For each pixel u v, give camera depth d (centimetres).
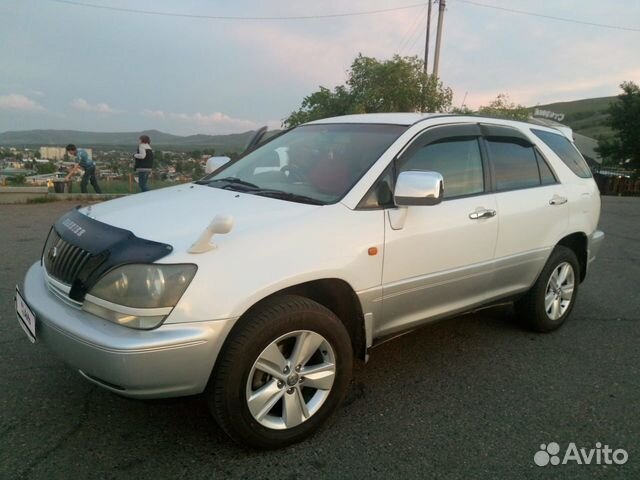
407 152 332
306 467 258
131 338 227
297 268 263
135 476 246
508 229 379
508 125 416
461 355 397
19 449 262
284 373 265
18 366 349
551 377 364
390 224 305
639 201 1877
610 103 3881
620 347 421
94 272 243
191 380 239
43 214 1012
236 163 405
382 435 287
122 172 1477
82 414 296
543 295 429
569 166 459
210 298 238
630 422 309
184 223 266
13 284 517
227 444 274
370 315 303
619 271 684
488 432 293
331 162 338
